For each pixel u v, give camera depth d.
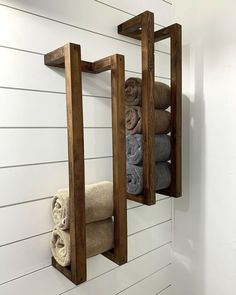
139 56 1.27
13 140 0.88
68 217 0.88
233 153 1.19
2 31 0.85
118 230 0.92
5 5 0.85
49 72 0.96
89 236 0.91
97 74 1.11
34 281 0.95
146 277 1.38
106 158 1.16
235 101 1.17
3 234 0.87
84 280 0.85
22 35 0.89
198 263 1.37
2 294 0.88
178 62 1.12
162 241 1.45
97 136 1.12
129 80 1.10
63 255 0.90
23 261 0.92
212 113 1.25
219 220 1.26
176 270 1.49
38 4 0.92
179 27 1.11
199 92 1.30
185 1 1.33
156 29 1.32
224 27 1.19
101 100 1.13
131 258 1.30
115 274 1.24
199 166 1.32
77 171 0.80
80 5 1.04
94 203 0.92
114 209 0.93
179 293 1.47
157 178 1.12
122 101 0.89
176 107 1.13
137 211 1.32
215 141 1.25
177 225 1.46
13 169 0.89
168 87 1.17
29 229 0.93
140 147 1.07
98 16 1.10
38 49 0.93
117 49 1.17
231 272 1.23
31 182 0.93
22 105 0.90
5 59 0.85
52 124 0.97
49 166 0.97
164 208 1.45
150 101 1.03
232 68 1.17
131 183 1.11
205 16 1.25
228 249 1.24
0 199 0.86
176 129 1.14
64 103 1.00
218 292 1.29
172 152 1.17
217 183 1.26
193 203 1.37
